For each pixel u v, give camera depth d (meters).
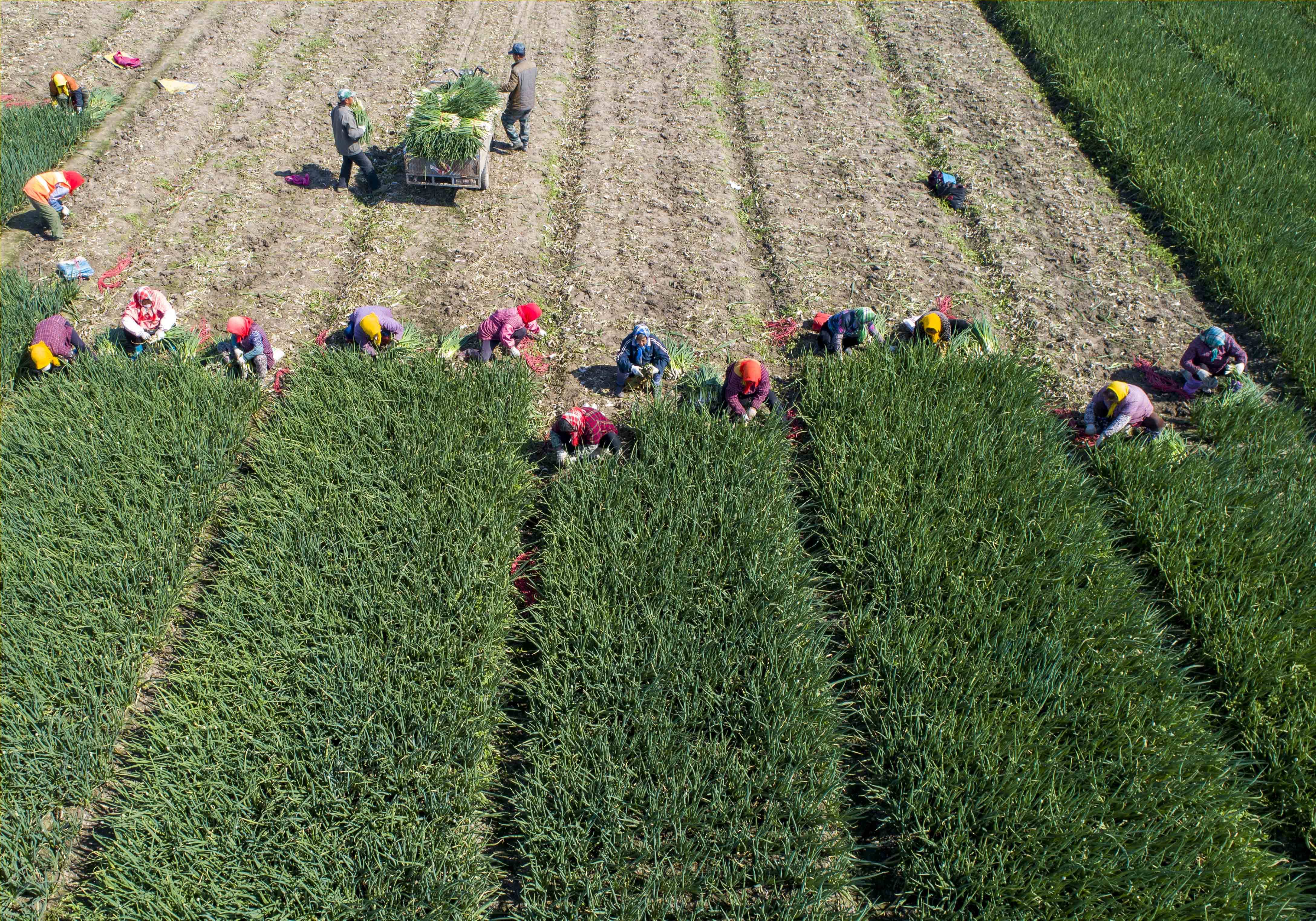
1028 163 14.07
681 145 14.38
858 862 5.99
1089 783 6.13
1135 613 7.30
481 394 9.30
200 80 15.36
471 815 6.14
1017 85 16.17
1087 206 13.18
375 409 9.05
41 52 15.64
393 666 6.79
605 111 15.27
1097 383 10.30
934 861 5.86
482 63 16.22
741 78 16.41
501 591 7.41
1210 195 12.70
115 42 16.30
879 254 12.17
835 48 17.36
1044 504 8.10
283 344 10.41
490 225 12.41
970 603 7.29
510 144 14.00
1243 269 11.32
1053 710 6.54
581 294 11.30
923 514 7.98
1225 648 7.13
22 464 8.23
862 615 7.35
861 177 13.71
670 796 6.09
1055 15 17.77
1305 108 15.24
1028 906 5.51
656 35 17.83
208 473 8.41
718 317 11.06
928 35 17.89
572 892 5.70
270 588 7.26
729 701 6.67
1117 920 5.38
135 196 12.59
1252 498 8.34
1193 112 14.70
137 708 6.82
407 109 14.88
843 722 6.81
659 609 7.29
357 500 8.20
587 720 6.52
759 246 12.45
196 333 10.35
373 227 12.30
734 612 7.24
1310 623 7.19
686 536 7.93
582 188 13.31
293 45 16.73
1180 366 10.49
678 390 9.89
